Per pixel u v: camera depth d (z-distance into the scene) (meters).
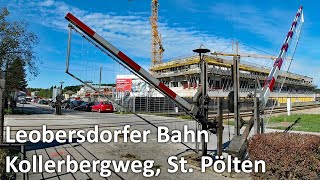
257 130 8.10
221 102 8.05
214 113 28.62
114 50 7.31
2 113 7.70
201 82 8.35
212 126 8.34
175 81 58.09
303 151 5.58
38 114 30.81
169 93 7.81
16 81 31.41
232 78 8.20
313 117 24.64
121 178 6.99
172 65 58.66
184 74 52.84
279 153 5.84
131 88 44.50
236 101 7.96
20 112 32.66
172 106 37.44
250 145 6.48
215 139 13.16
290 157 5.69
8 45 30.09
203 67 8.36
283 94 69.31
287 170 5.72
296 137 6.02
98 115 30.75
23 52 31.20
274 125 18.34
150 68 66.44
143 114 33.12
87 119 24.19
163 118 26.50
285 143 5.77
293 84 81.94
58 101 31.00
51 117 25.91
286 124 18.92
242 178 6.98
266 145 6.07
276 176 5.92
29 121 21.02
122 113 35.19
